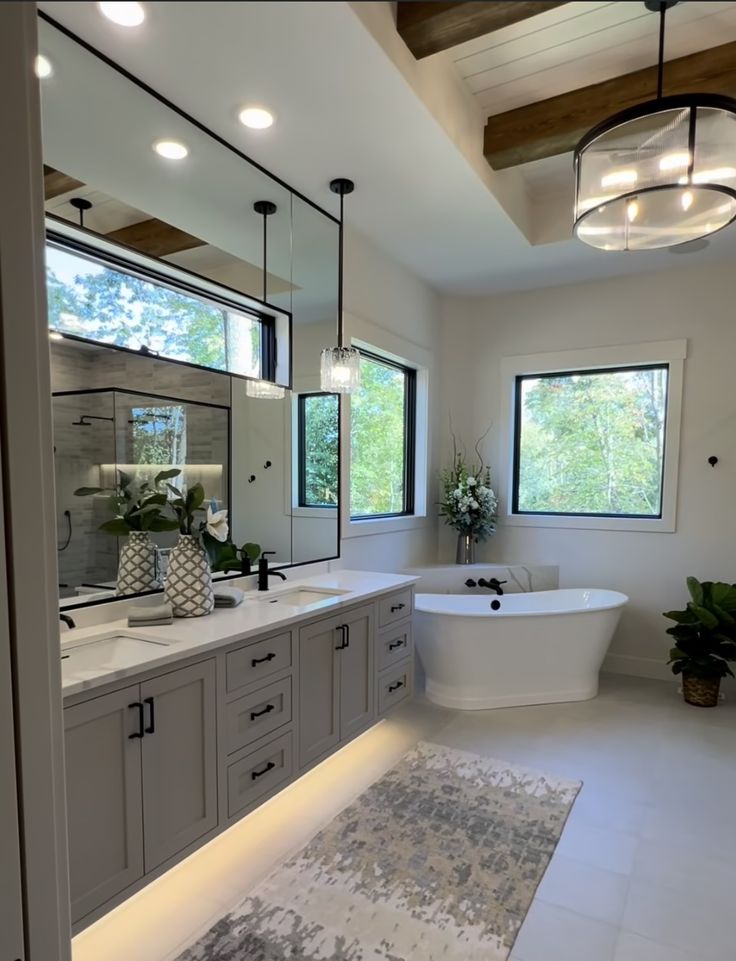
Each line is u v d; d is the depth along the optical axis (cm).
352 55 171
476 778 253
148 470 212
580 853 203
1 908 116
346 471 328
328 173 247
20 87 113
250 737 192
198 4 148
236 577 256
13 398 115
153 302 214
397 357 375
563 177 312
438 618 323
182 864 196
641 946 162
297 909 176
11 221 113
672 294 375
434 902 179
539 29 202
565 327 409
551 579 412
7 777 117
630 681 377
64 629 181
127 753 151
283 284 271
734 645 328
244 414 258
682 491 376
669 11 193
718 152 182
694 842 209
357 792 241
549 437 427
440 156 234
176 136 206
